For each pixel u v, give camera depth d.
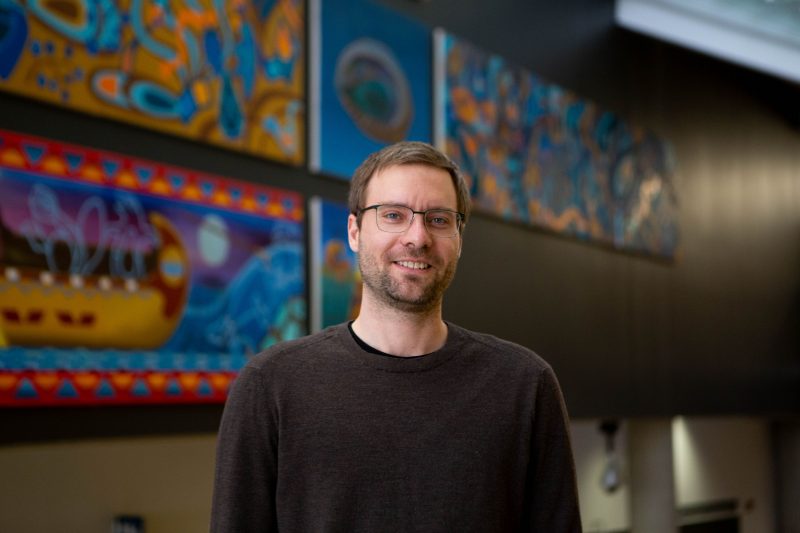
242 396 1.73
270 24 5.25
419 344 1.76
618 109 9.17
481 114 7.03
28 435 3.88
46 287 3.93
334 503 1.65
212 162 4.89
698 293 10.40
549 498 1.79
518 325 7.39
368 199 1.77
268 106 5.20
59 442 4.00
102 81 4.28
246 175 5.09
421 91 6.50
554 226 7.91
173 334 4.49
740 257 11.38
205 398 4.62
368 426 1.68
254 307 4.97
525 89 7.62
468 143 6.85
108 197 4.23
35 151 3.95
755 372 11.45
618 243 8.90
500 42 7.50
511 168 7.37
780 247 12.38
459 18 7.04
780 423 15.10
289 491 1.67
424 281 1.72
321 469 1.67
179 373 4.50
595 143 8.62
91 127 4.27
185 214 4.61
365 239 1.76
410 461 1.67
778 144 12.51
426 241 1.70
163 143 4.61
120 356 4.22
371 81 6.02
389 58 6.21
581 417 8.12
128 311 4.27
